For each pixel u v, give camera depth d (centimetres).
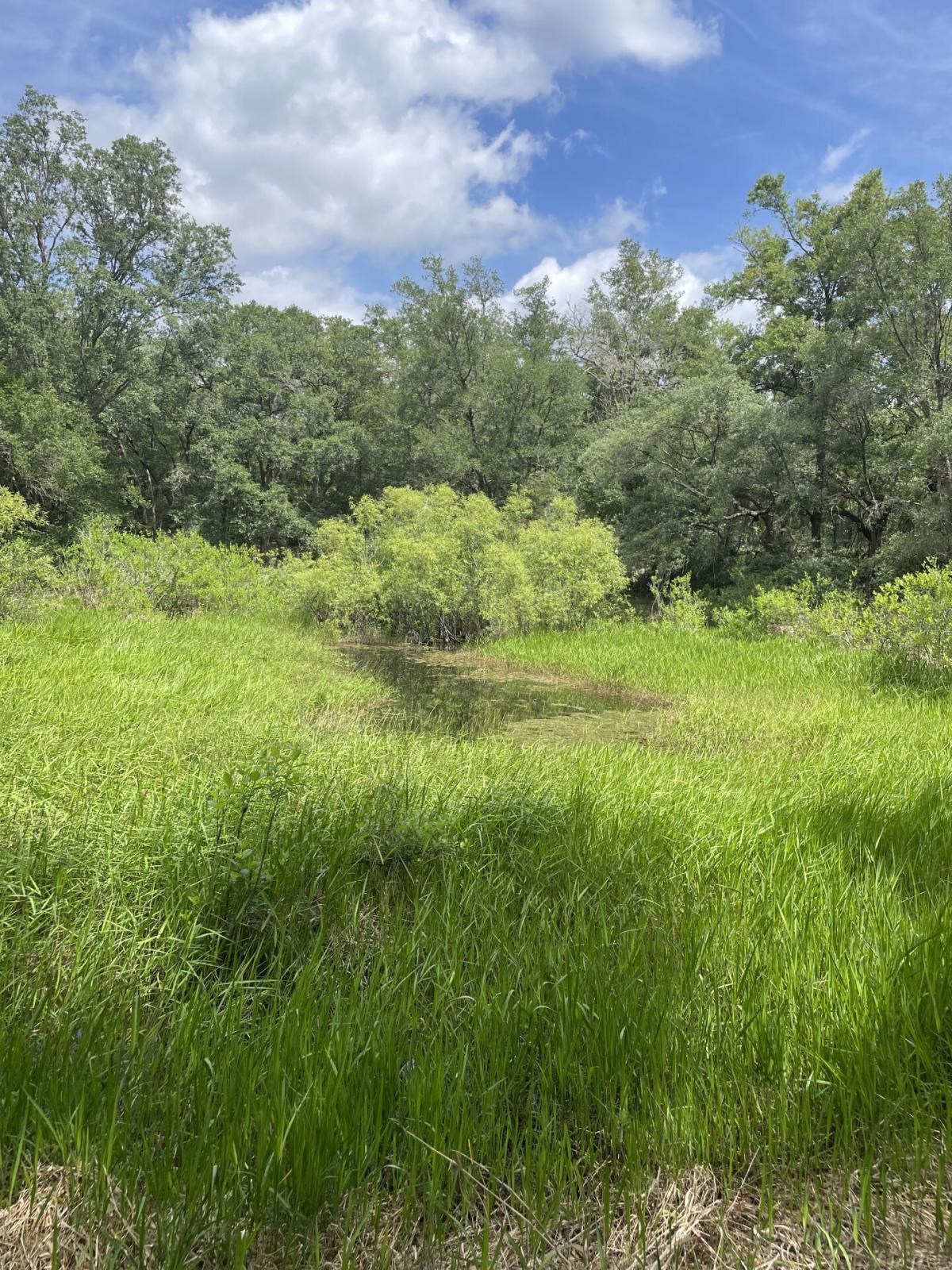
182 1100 185
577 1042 209
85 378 2614
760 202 2412
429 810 398
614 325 3123
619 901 304
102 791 388
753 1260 160
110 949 248
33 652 745
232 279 2842
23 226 2486
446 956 258
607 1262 161
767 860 344
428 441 2845
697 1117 189
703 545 2150
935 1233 166
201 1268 153
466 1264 159
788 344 2216
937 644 889
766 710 782
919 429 1669
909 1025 211
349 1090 184
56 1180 170
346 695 815
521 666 1166
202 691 680
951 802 426
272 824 339
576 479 2603
